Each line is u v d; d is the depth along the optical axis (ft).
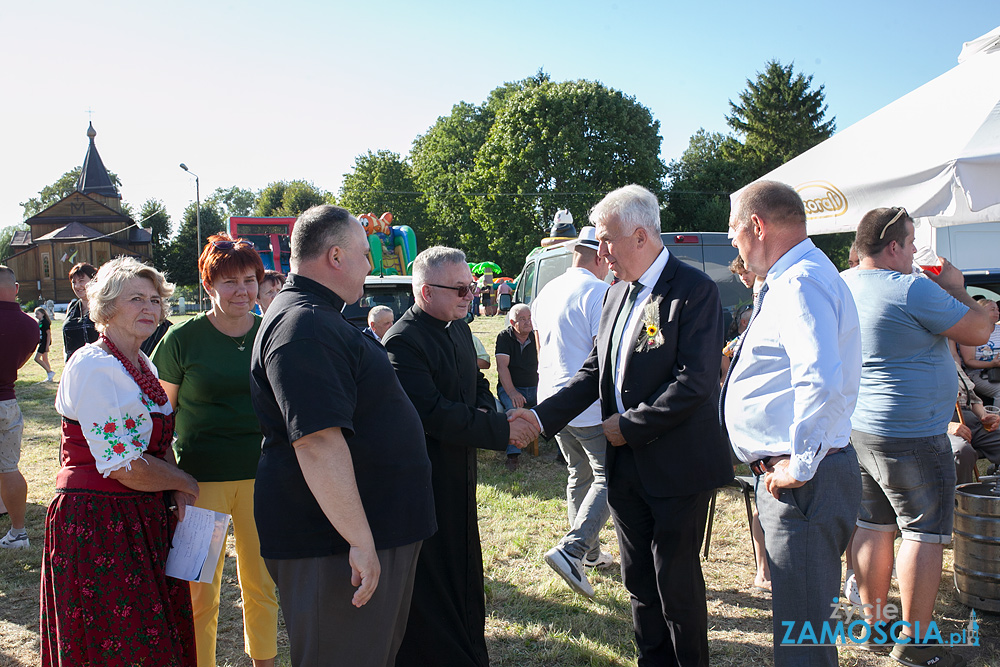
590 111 120.98
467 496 9.80
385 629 7.08
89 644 7.77
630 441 8.70
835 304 7.34
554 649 11.00
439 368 9.52
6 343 14.99
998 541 11.41
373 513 7.00
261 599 9.82
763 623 11.74
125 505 7.95
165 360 9.52
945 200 11.80
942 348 9.87
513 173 121.90
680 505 8.71
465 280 9.57
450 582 9.73
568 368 13.19
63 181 293.23
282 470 6.80
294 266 7.23
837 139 15.01
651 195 9.11
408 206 166.71
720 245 26.71
